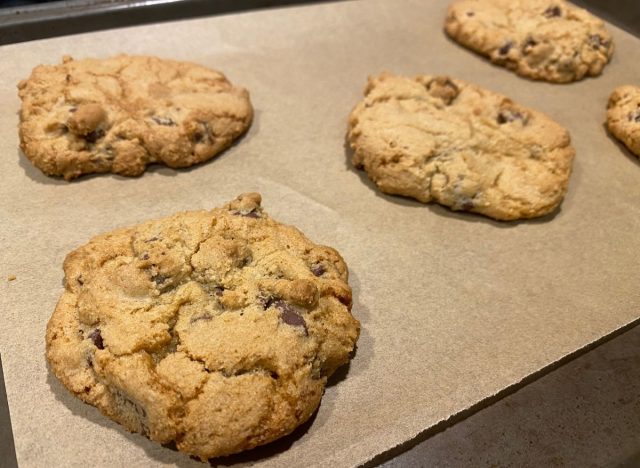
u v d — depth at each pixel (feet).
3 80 0.76
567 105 0.80
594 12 0.96
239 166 0.69
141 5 0.85
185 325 0.48
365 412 0.48
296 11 0.92
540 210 0.65
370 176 0.68
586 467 0.45
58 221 0.62
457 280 0.59
